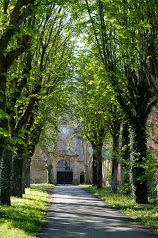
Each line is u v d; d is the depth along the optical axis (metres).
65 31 22.80
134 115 22.28
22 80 17.75
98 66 22.02
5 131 12.16
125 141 30.66
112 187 34.03
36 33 13.27
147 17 13.87
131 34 14.67
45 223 15.51
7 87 17.20
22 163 24.92
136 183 22.12
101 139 41.38
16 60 15.56
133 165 22.20
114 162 34.19
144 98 21.91
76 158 73.75
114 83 21.38
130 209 20.17
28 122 24.27
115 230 13.88
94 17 19.55
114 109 31.06
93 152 41.81
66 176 74.69
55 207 22.66
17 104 18.05
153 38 14.29
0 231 11.76
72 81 35.19
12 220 14.24
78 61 26.03
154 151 19.38
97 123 40.06
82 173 75.81
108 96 27.19
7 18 12.59
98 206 23.61
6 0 12.88
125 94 22.25
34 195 30.00
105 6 15.94
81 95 37.31
